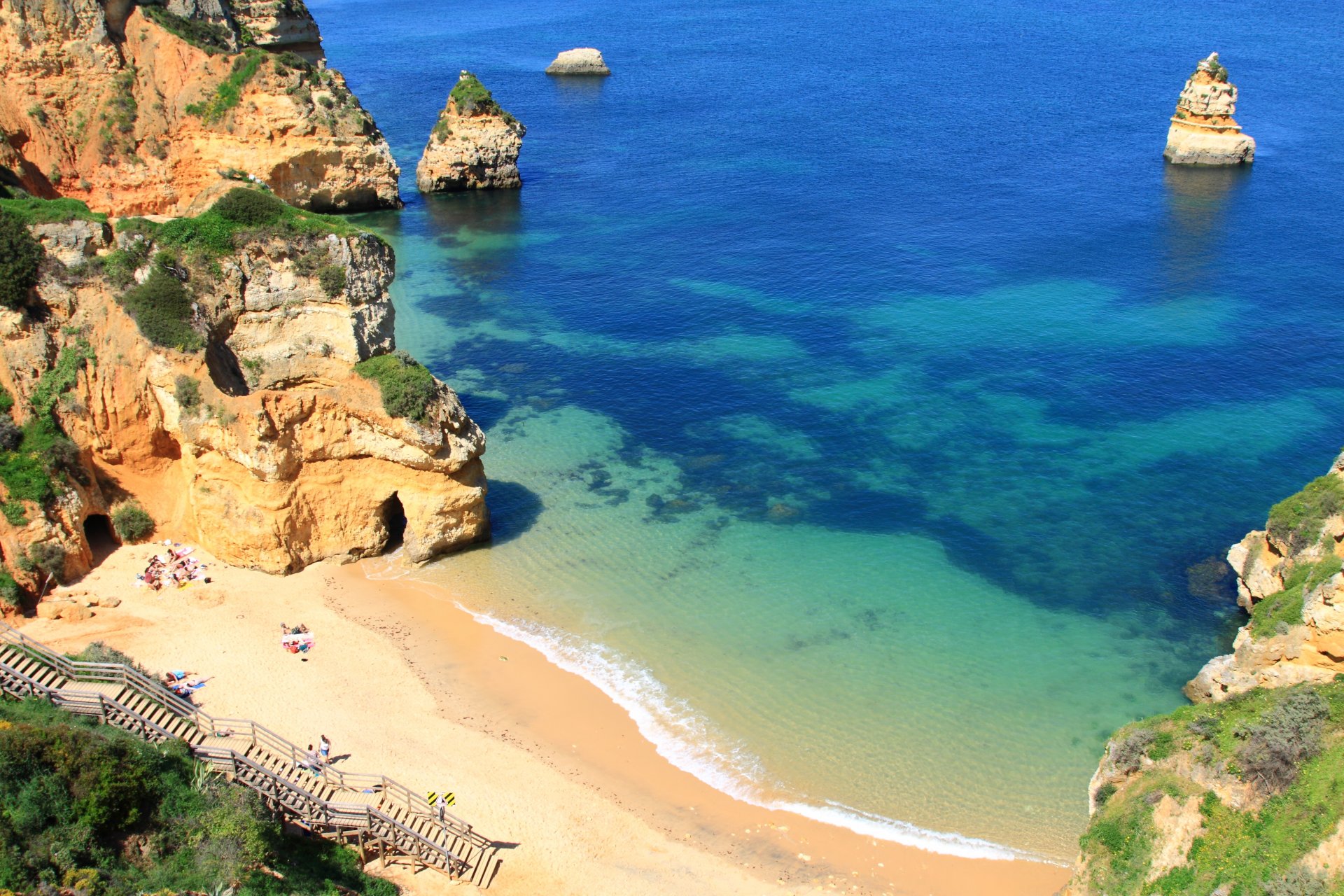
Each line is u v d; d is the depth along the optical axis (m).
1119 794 30.45
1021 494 53.81
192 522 46.53
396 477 46.66
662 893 32.34
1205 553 48.97
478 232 96.44
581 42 196.50
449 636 43.09
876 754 37.62
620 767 37.09
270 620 42.94
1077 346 70.50
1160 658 42.25
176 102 89.12
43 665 34.31
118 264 45.00
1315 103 135.25
